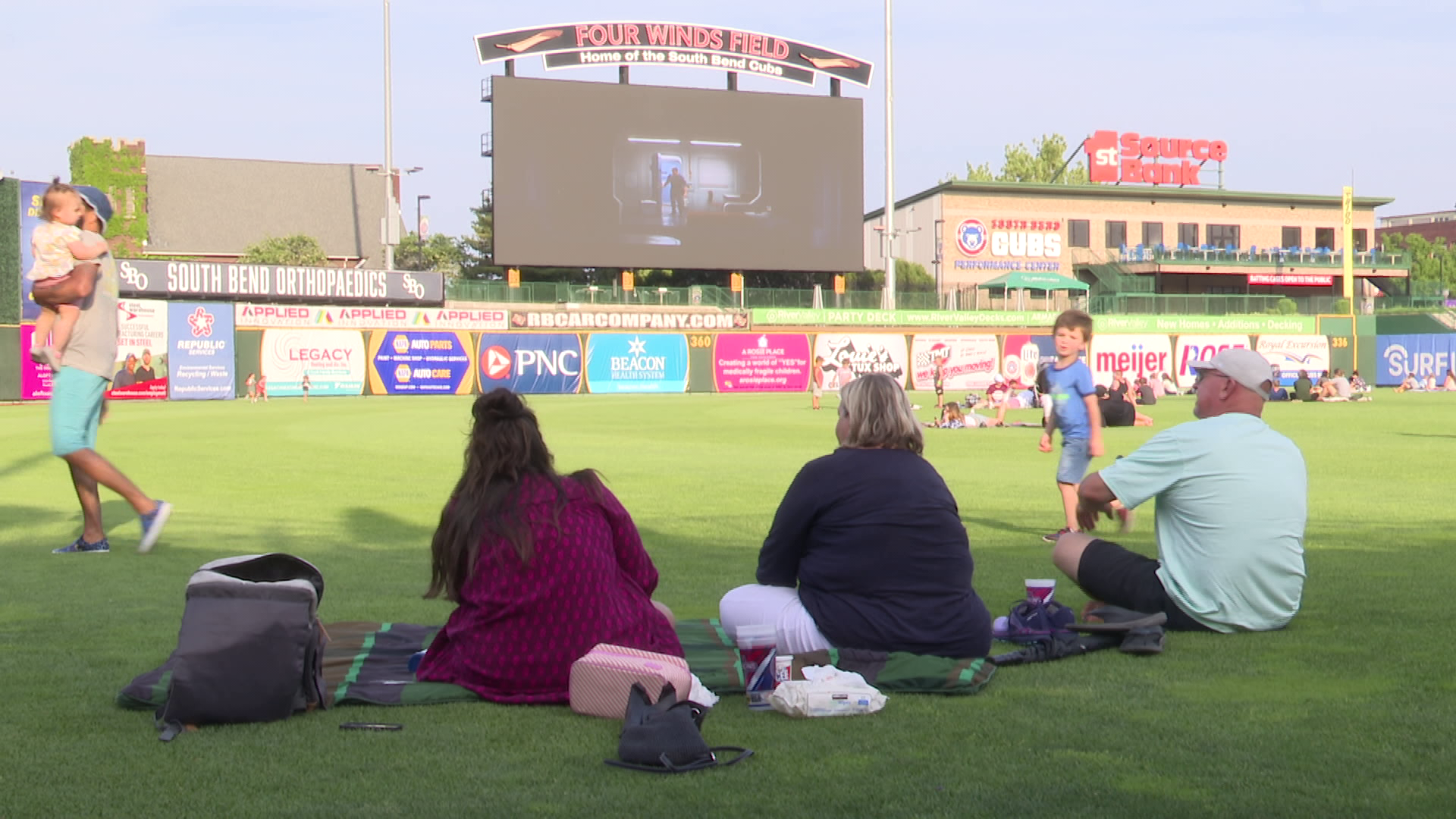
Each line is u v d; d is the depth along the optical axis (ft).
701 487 43.09
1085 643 16.96
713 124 168.86
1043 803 10.87
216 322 143.13
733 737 13.05
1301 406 123.24
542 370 163.73
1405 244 351.46
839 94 181.57
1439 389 187.73
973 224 231.91
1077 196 236.84
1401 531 30.73
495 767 11.98
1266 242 247.91
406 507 37.06
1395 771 11.75
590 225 164.86
